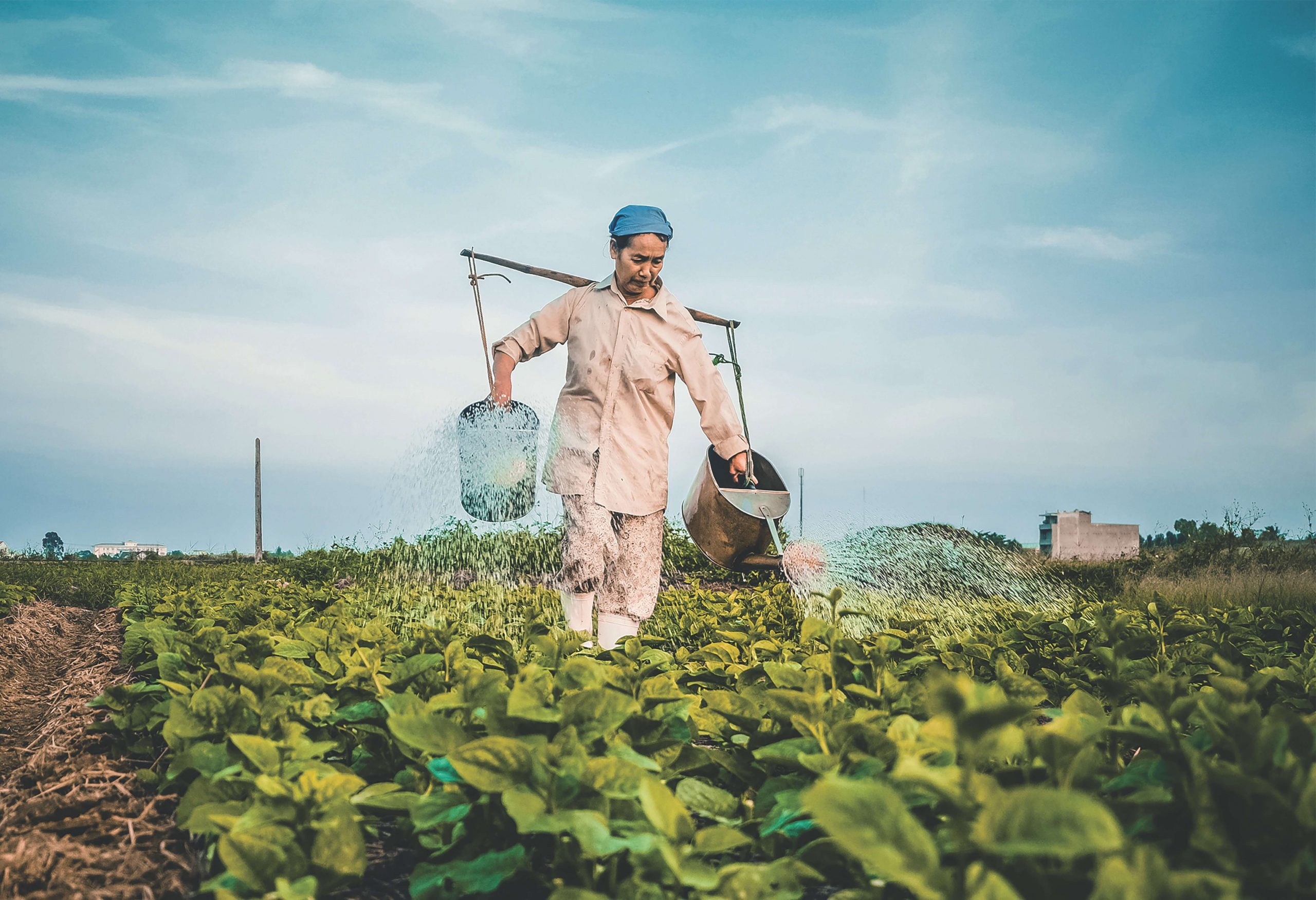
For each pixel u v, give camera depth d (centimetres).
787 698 200
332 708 255
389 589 727
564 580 541
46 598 1262
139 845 228
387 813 235
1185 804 160
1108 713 317
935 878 107
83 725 357
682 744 222
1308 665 321
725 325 606
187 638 318
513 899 200
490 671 243
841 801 112
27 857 215
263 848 158
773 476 614
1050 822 109
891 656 309
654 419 545
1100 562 1551
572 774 168
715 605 629
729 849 158
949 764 171
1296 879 138
